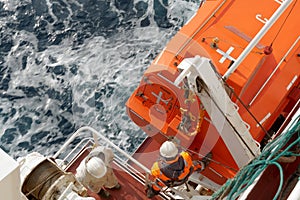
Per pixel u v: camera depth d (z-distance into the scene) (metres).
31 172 5.88
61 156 13.12
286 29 9.79
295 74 9.70
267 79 9.34
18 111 13.91
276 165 4.42
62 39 15.21
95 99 13.95
